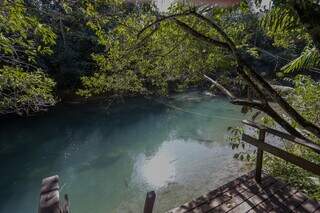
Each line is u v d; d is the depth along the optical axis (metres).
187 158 9.06
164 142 10.70
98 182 7.72
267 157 5.28
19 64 4.03
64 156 9.35
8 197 6.96
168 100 15.97
